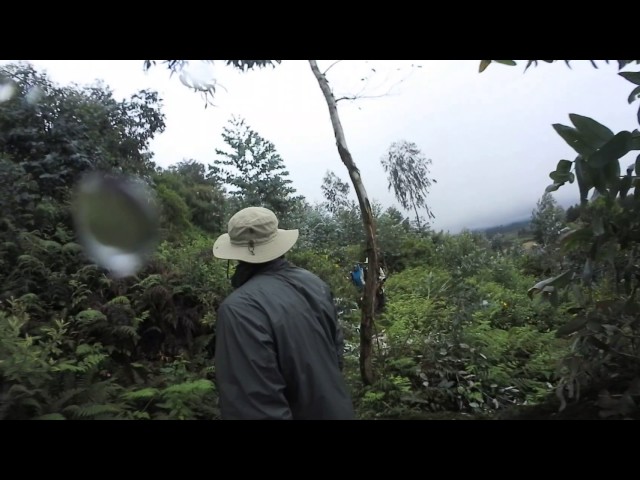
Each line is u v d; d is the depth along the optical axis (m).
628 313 3.27
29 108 6.98
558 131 2.92
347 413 2.00
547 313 7.24
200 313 5.64
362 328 5.02
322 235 13.91
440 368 5.03
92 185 3.92
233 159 10.74
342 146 5.29
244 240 2.19
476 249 12.84
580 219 3.39
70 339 4.46
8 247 5.28
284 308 1.98
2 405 3.03
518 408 3.81
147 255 5.05
